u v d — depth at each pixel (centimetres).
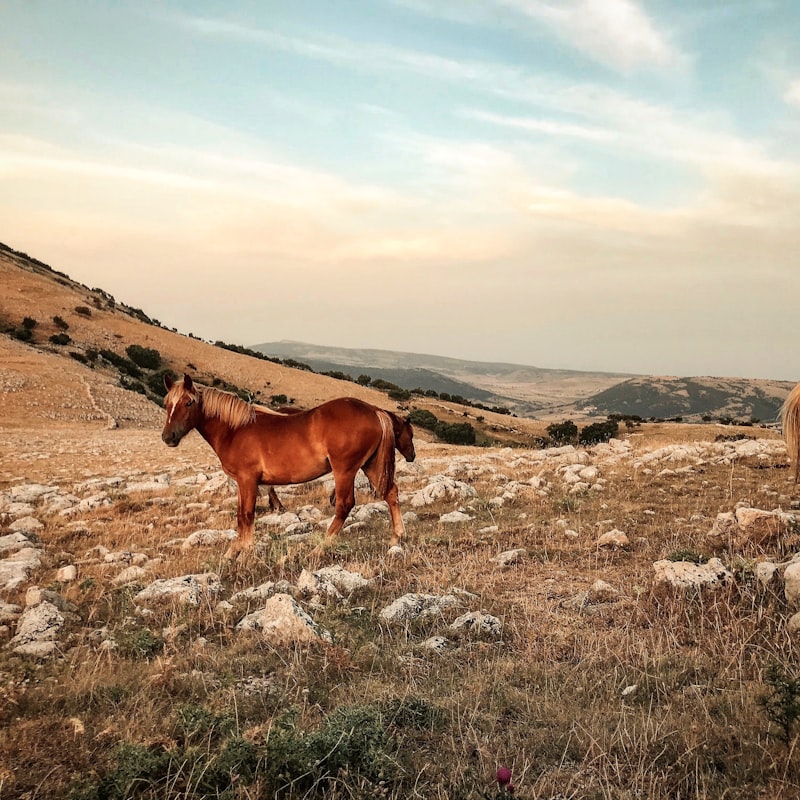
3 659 539
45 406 5547
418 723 409
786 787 322
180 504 1437
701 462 1648
